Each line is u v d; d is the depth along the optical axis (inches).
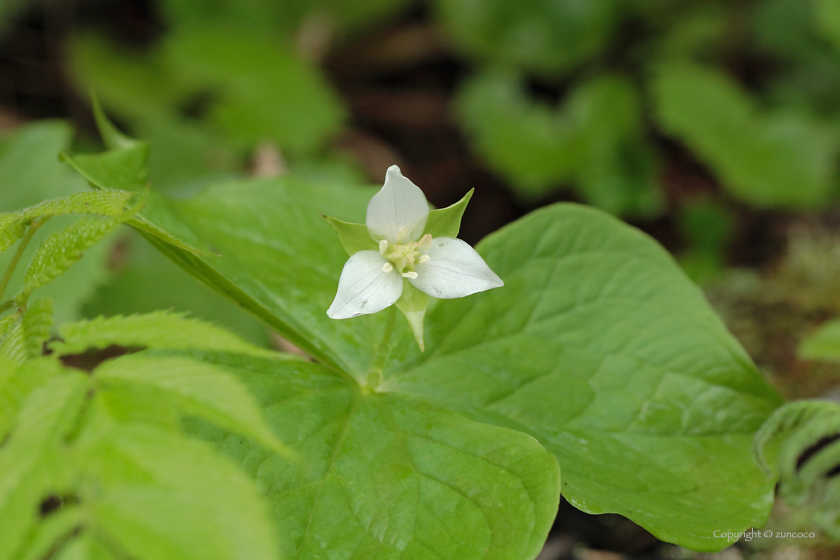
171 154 43.2
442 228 25.8
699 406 27.2
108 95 47.7
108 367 23.2
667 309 27.7
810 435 26.4
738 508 26.2
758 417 27.2
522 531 24.5
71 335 23.6
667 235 49.4
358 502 25.1
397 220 25.6
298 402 25.8
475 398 26.8
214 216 27.9
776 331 33.1
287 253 27.9
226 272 27.0
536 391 27.0
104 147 46.9
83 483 22.5
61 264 24.4
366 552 24.7
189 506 22.3
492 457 25.3
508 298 27.5
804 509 29.1
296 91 46.5
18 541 22.2
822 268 35.0
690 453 26.9
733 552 29.0
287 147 44.4
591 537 29.3
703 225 46.5
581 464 26.4
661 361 27.5
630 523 29.3
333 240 28.3
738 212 50.1
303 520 24.9
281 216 28.2
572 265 27.8
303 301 27.3
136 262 33.8
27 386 23.2
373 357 26.9
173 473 22.5
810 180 46.6
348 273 25.4
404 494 25.1
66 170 32.4
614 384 27.3
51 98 49.9
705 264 44.9
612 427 27.0
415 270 25.7
